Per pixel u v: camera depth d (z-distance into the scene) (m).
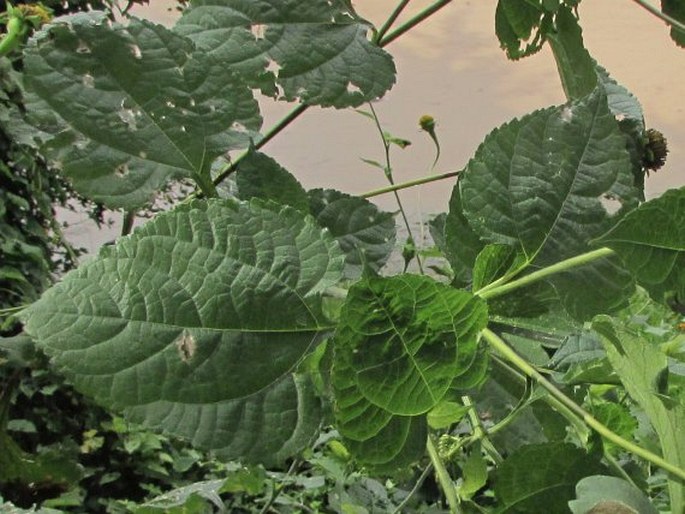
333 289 0.41
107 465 4.04
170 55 0.48
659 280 0.42
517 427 0.57
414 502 0.88
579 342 0.45
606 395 0.66
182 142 0.48
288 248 0.40
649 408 0.38
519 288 0.48
